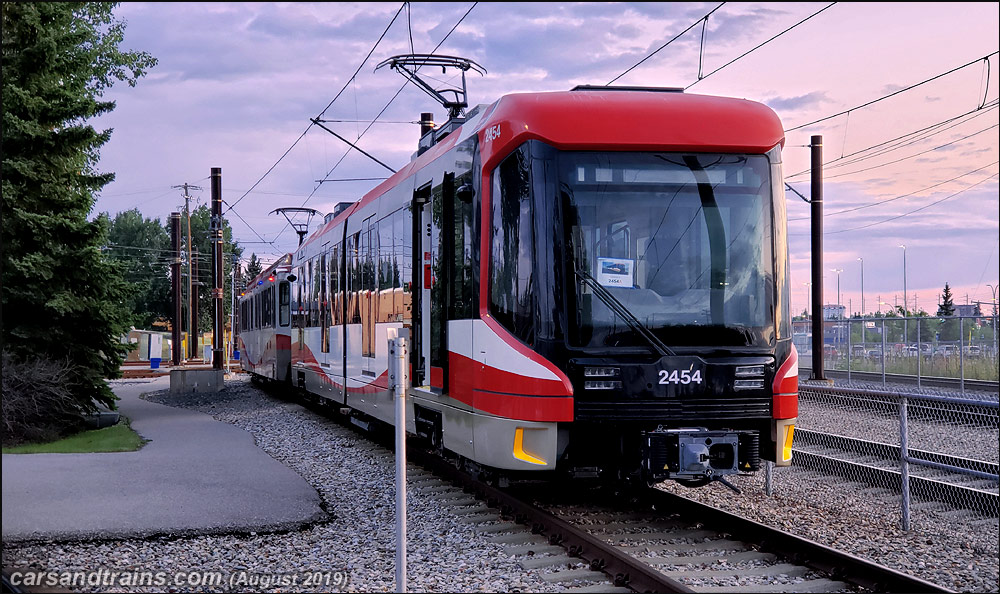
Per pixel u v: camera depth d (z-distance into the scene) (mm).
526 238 8188
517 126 8320
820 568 6754
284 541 8148
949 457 11398
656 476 7945
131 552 7609
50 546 7707
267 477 10883
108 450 13102
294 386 22859
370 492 10445
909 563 7160
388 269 12336
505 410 8234
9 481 10281
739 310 8289
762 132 8500
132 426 17359
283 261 25188
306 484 10531
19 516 8492
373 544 7949
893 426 15141
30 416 14953
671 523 8469
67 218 15258
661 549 7508
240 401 24781
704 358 8125
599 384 7918
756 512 9117
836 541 7848
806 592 6309
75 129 15164
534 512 8359
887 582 6238
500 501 9227
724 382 8094
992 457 12078
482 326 8688
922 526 8492
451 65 16953
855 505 9547
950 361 24359
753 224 8430
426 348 10570
